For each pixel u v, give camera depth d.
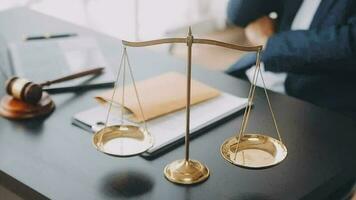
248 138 1.00
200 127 1.14
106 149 0.98
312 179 1.00
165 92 1.24
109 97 1.20
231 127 1.17
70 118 1.19
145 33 3.07
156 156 1.05
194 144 1.10
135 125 1.07
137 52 1.58
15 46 1.54
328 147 1.11
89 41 1.62
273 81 1.82
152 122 1.14
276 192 0.96
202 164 1.02
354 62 1.61
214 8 3.40
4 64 1.46
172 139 1.08
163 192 0.95
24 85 1.18
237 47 0.93
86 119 1.16
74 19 2.73
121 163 1.03
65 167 1.01
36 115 1.19
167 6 3.15
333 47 1.61
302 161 1.06
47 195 0.93
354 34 1.61
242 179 0.99
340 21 1.71
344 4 1.70
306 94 1.73
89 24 2.81
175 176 0.97
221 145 1.05
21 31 1.70
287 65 1.67
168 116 1.17
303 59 1.64
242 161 0.93
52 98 1.28
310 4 1.83
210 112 1.20
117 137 1.03
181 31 2.64
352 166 1.06
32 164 1.02
